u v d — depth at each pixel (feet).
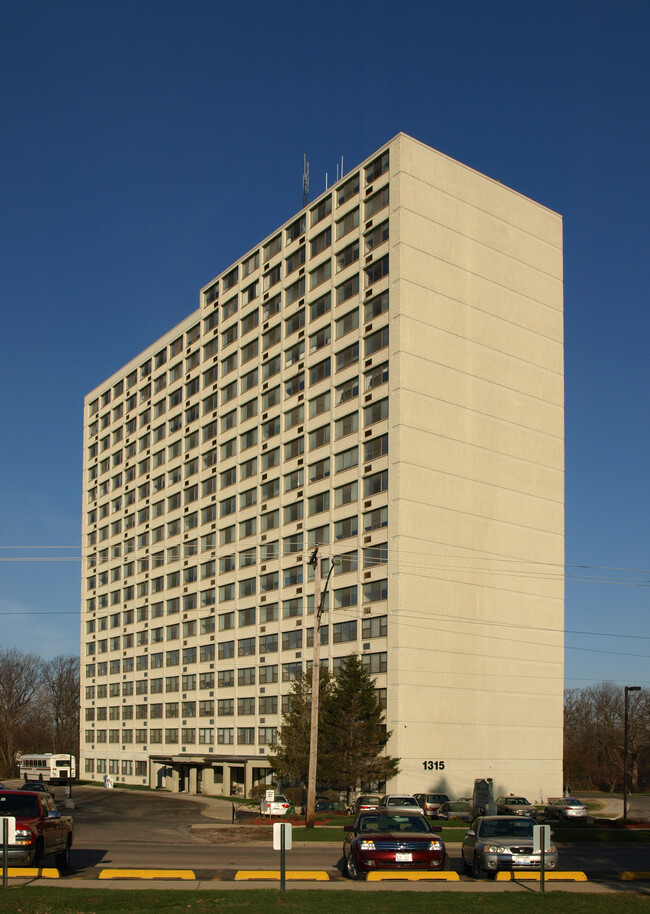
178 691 306.35
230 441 291.17
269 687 257.34
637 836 134.92
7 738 429.79
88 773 368.68
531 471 242.58
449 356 229.66
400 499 214.69
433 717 210.79
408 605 211.41
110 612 362.94
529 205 256.52
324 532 240.53
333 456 240.32
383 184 233.96
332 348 246.06
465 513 225.97
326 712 188.44
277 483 264.93
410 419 219.20
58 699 481.05
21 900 60.90
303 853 105.70
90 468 394.11
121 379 372.58
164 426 335.06
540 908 60.70
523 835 82.74
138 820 172.45
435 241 231.91
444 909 59.67
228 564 284.82
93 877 78.48
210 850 108.68
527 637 233.55
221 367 301.02
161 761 287.69
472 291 237.86
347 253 245.04
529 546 238.48
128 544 353.51
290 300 268.21
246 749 265.13
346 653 224.53
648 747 410.52
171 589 318.04
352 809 181.06
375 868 76.95
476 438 231.71
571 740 467.11
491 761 219.61
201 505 303.68
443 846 79.41
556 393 253.03
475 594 224.53
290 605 252.42
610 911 59.93
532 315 251.19
